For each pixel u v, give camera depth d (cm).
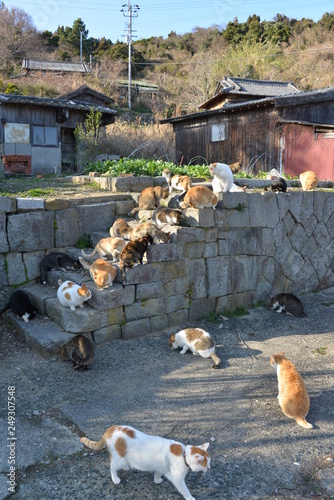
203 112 1645
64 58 4600
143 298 560
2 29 4006
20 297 553
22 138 1448
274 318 676
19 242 600
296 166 1375
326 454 357
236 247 680
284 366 432
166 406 416
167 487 313
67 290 503
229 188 663
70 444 352
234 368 501
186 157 1877
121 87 3756
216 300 665
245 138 1531
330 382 479
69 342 480
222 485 316
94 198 700
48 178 1120
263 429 387
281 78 3941
